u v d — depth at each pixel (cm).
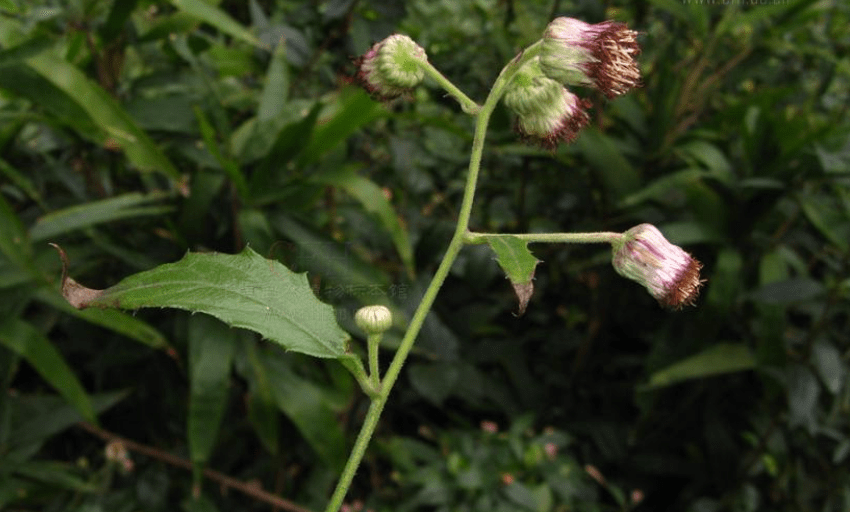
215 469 46
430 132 56
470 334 52
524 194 54
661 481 53
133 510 43
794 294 43
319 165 41
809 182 48
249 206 38
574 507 47
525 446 48
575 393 54
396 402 53
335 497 19
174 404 46
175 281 18
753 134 46
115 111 34
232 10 54
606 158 47
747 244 49
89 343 45
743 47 52
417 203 53
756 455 48
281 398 39
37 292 36
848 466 51
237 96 45
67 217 36
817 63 55
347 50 46
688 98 49
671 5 46
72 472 44
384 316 19
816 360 45
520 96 21
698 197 46
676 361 48
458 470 46
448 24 63
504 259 19
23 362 50
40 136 43
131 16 42
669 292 20
